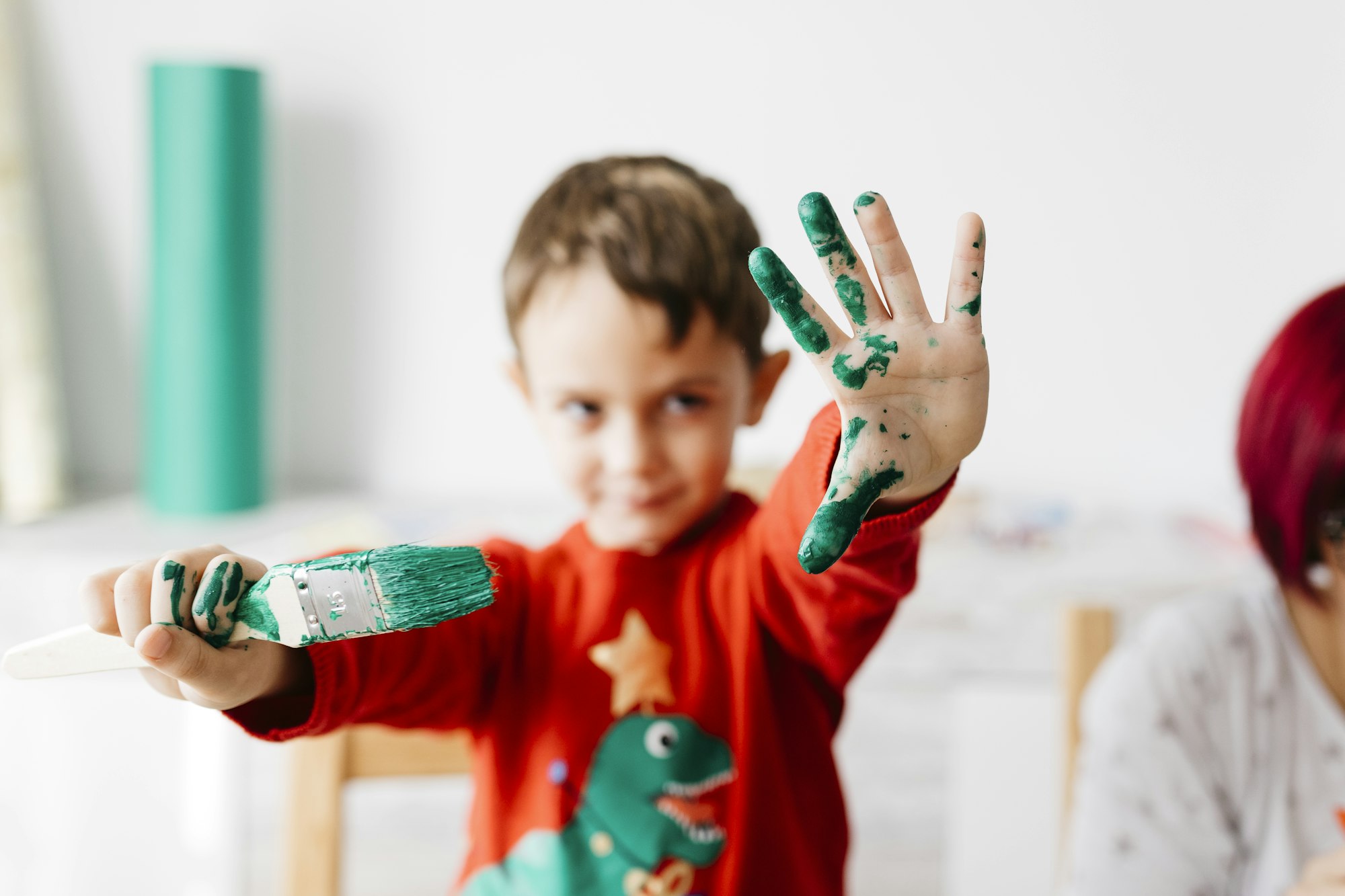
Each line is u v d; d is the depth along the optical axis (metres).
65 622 1.28
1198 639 0.82
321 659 0.48
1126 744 0.81
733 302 0.59
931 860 1.35
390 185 1.53
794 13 1.50
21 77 1.50
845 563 0.48
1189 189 1.52
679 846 0.59
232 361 1.40
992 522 1.42
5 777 1.28
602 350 0.58
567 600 0.64
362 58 1.51
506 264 0.63
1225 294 1.54
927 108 1.51
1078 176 1.52
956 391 0.38
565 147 1.53
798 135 1.52
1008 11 1.49
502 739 0.62
